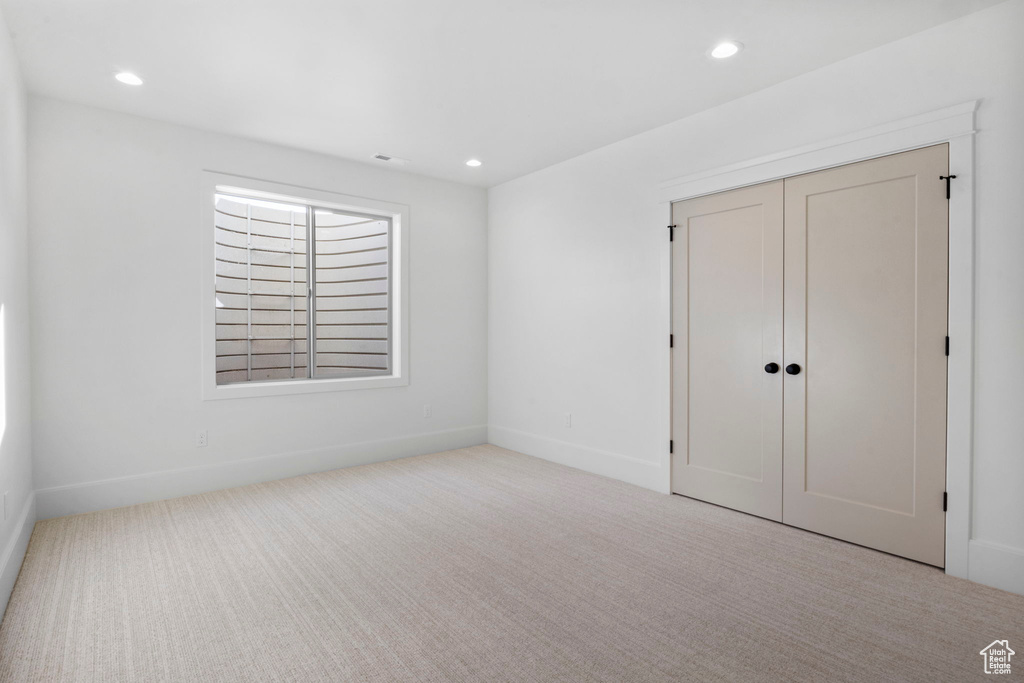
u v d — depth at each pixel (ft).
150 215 11.27
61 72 9.20
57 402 10.27
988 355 7.54
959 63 7.72
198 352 11.87
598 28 7.94
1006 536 7.43
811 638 6.31
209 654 6.02
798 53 8.73
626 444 12.85
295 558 8.57
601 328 13.39
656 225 12.02
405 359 15.31
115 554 8.67
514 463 14.64
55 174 10.21
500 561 8.46
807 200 9.49
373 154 13.67
